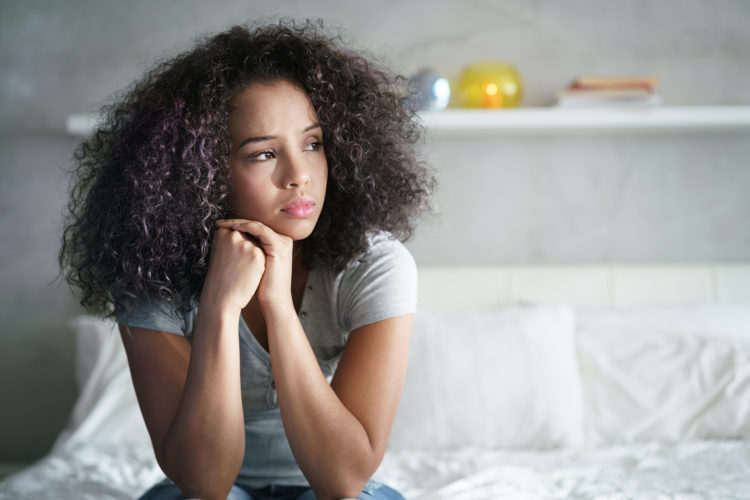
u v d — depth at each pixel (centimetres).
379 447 109
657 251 285
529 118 261
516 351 227
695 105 283
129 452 205
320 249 124
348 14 286
